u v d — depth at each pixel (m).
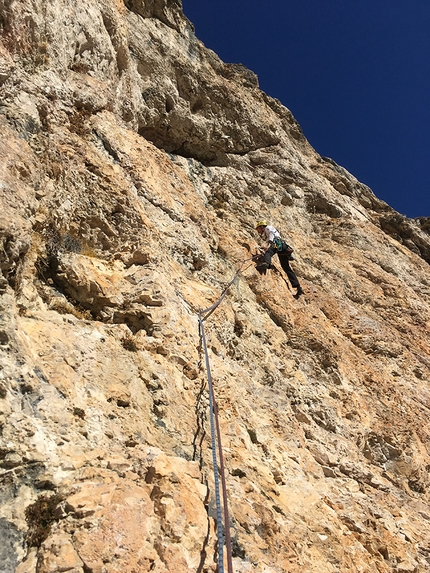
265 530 5.34
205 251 9.93
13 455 4.04
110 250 7.38
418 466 9.93
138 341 6.31
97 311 6.45
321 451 8.30
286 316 11.00
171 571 3.90
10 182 5.65
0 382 4.27
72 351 5.34
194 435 5.79
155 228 8.41
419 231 22.92
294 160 18.98
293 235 15.53
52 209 6.60
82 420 4.73
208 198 13.65
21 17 7.27
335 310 13.30
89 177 7.66
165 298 7.00
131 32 13.73
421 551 7.73
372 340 13.15
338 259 16.55
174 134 14.37
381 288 16.50
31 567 3.53
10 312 4.79
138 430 5.12
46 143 6.89
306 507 6.62
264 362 9.09
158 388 5.88
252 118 17.09
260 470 6.32
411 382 12.83
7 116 6.39
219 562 3.89
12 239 5.15
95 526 3.85
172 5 16.12
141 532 4.02
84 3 9.84
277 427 7.80
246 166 16.52
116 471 4.46
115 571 3.66
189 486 4.80
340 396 10.16
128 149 9.49
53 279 6.29
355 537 6.95
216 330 8.15
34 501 3.92
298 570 5.21
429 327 16.17
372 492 8.29
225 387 7.06
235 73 18.72
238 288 10.32
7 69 6.73
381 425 10.27
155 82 13.80
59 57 8.46
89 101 8.95
